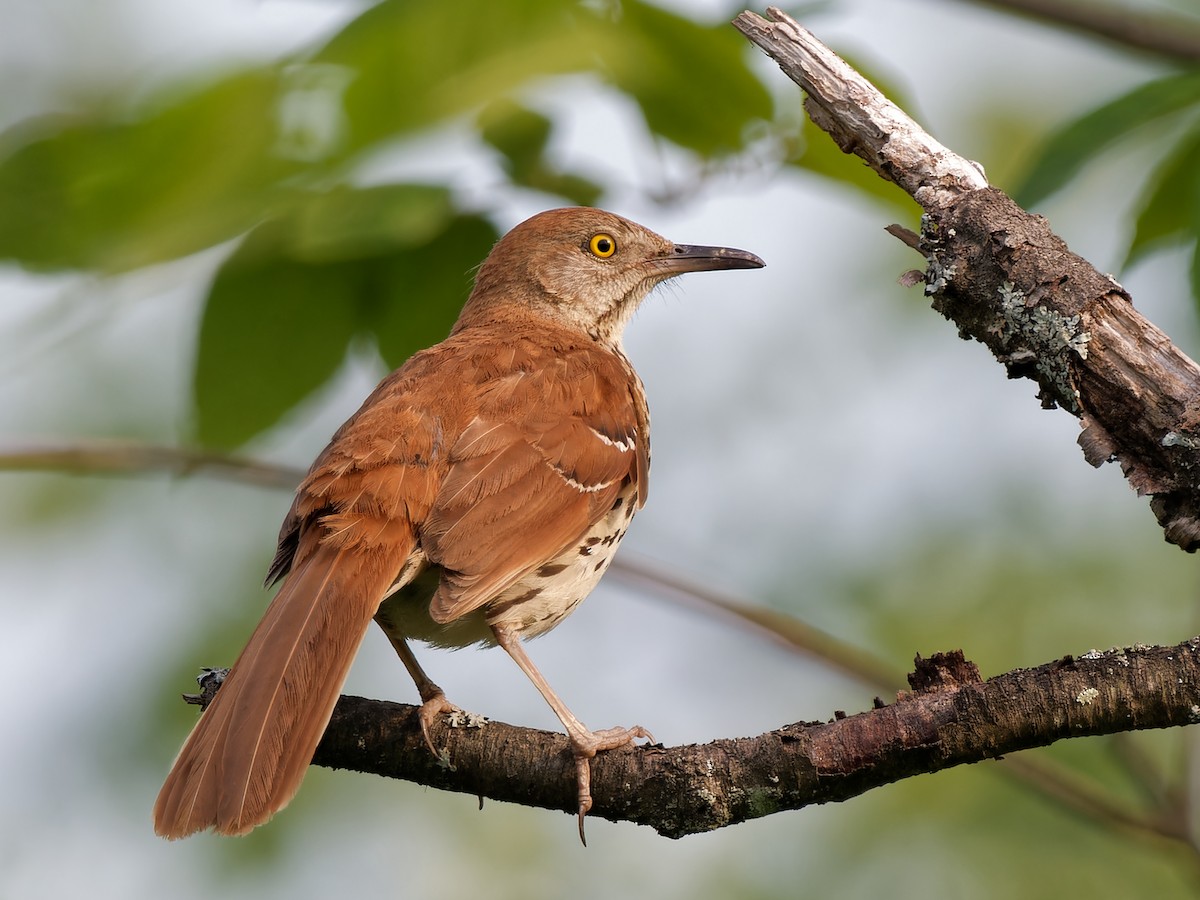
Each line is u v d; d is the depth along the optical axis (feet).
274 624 24.25
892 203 28.76
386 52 24.81
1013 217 22.24
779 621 34.01
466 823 43.62
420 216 24.41
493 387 28.76
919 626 43.09
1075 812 35.17
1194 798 32.94
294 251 25.82
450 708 24.80
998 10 31.40
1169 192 27.94
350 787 42.80
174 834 21.90
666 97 27.55
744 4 26.53
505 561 26.40
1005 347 22.29
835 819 42.50
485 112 26.18
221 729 22.86
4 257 24.86
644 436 32.42
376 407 27.91
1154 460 21.15
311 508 26.05
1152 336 21.11
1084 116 25.67
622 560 34.32
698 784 22.20
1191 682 19.81
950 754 20.72
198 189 24.70
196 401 28.73
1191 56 30.50
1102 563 43.93
